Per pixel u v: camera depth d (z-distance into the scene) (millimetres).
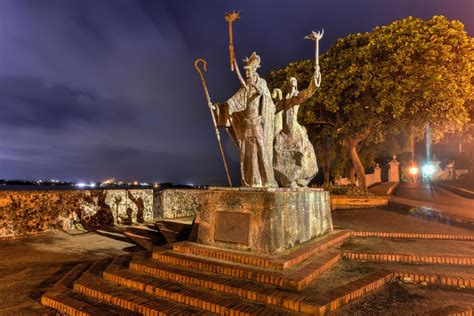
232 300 4480
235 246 6016
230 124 7344
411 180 40812
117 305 4820
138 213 13805
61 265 7578
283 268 5098
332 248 6922
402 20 14711
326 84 15727
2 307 5125
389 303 4422
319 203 7746
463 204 15375
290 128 8070
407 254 6340
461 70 13766
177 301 4676
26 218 10797
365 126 15875
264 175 6859
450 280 5148
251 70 6969
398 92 13711
